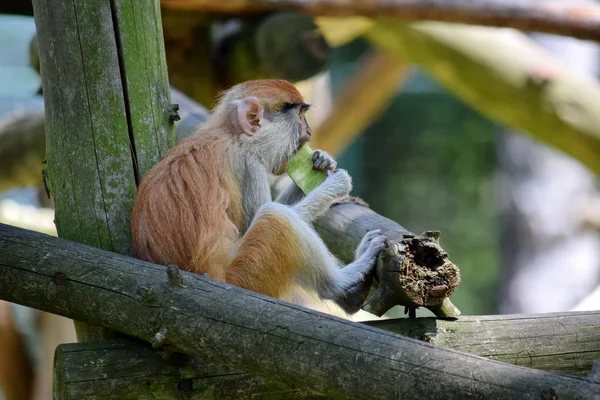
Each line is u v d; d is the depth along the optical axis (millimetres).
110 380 8047
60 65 9320
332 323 7590
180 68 16016
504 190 23906
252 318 7723
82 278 8297
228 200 9789
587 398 6688
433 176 36812
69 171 9406
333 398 7496
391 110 36938
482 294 34969
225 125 10422
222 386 8273
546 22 16609
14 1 14531
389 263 8492
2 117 16375
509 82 18734
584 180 22953
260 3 15602
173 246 9156
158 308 7965
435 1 16562
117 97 9398
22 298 8477
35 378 16625
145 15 9547
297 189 11500
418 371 7152
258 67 15680
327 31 19156
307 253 9625
